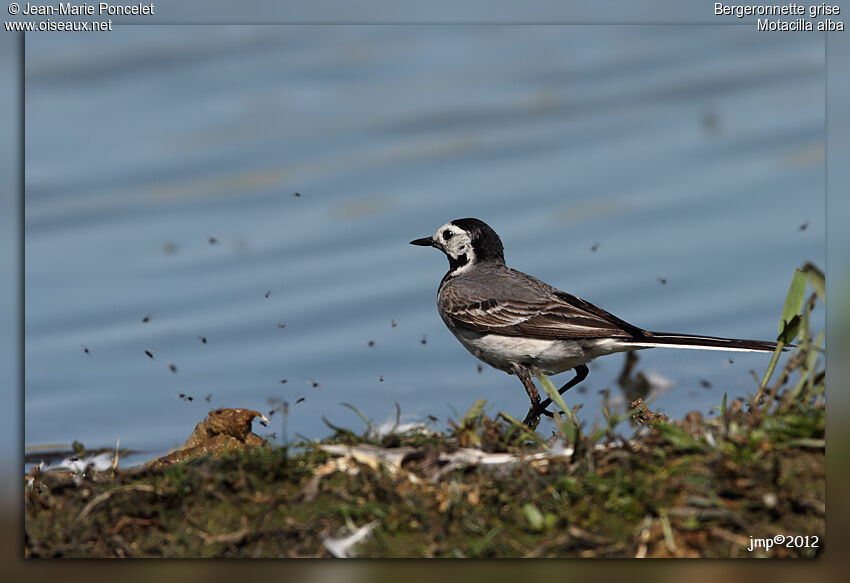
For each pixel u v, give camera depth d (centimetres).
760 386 1263
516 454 1115
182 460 1304
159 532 1077
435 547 1019
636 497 1021
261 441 1364
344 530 1044
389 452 1142
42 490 1165
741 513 1006
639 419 1363
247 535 1048
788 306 1282
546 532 1014
